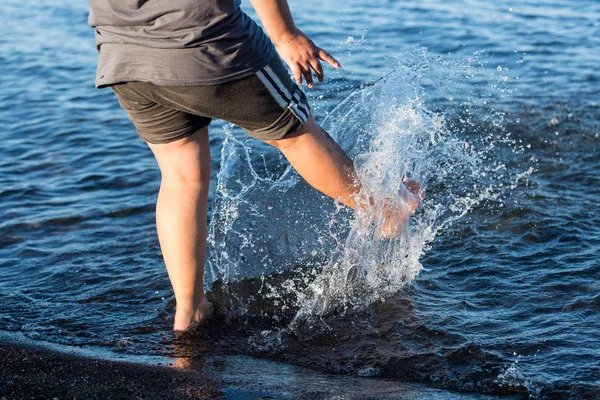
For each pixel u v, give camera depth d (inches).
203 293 118.3
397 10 383.6
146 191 184.2
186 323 115.7
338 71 265.6
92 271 140.3
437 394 93.8
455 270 132.4
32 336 113.0
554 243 140.6
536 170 180.2
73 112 255.6
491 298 121.0
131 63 99.3
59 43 364.2
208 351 109.1
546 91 239.9
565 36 314.3
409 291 125.1
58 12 434.3
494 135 202.8
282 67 105.8
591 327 109.1
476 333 109.3
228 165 156.2
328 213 142.6
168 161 109.7
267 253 137.9
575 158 187.8
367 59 287.0
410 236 135.8
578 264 130.7
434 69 168.1
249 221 143.7
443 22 350.9
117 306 125.6
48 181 193.8
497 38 316.8
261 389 94.7
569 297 119.1
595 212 154.3
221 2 97.1
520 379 95.3
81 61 329.7
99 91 281.7
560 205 158.7
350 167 117.6
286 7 107.7
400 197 126.1
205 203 112.3
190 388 94.7
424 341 108.2
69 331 115.6
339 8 394.0
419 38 324.2
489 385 95.8
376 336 111.2
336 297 124.1
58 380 95.7
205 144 111.0
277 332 114.9
